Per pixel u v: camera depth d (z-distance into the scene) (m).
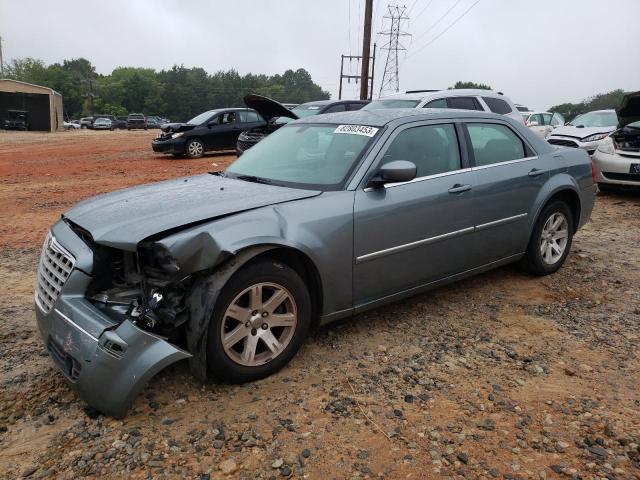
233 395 3.24
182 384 3.35
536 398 3.22
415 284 4.15
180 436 2.86
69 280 3.12
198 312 3.03
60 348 3.09
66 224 3.51
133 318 3.03
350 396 3.24
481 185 4.43
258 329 3.31
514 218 4.77
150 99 134.88
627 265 5.68
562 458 2.70
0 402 3.16
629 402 3.18
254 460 2.69
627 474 2.59
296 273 3.42
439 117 4.41
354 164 3.86
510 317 4.38
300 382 3.39
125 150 21.69
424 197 4.02
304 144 4.35
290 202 3.50
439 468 2.63
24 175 13.30
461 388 3.33
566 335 4.06
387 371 3.53
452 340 3.97
